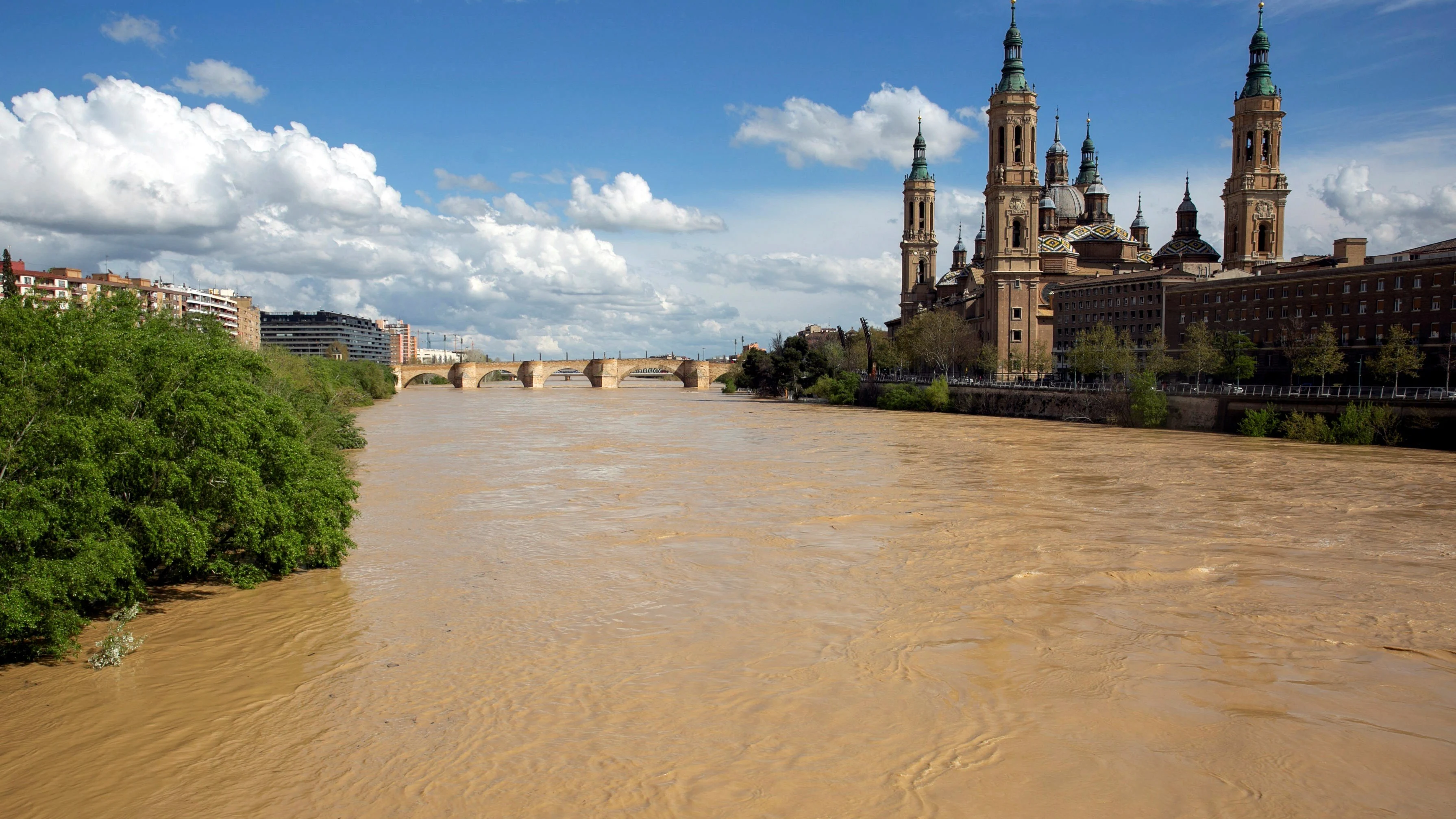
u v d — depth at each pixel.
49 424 28.62
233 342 45.22
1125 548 44.34
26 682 27.17
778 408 178.00
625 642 30.77
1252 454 84.12
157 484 32.62
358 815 19.95
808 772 21.83
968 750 22.91
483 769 21.89
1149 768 22.00
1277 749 22.91
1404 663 28.73
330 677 27.53
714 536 47.75
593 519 52.66
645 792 20.86
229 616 33.44
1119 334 180.50
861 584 38.03
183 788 21.05
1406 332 114.94
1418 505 56.28
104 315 33.97
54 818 19.88
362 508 56.44
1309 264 163.75
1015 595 36.28
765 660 29.05
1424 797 20.67
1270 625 32.41
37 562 27.72
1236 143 189.50
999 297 195.75
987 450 90.31
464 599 35.88
